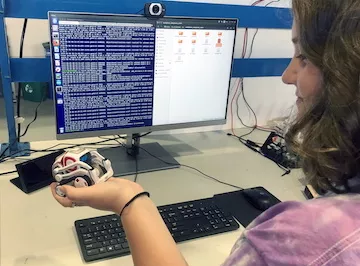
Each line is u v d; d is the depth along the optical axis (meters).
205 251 0.86
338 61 0.40
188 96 1.24
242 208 1.04
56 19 0.98
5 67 1.17
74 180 0.73
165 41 1.14
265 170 1.29
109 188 0.62
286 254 0.40
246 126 1.70
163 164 1.24
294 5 0.46
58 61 1.01
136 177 1.16
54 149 1.30
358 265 0.37
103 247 0.82
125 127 1.18
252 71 1.53
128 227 0.59
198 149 1.42
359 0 0.39
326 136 0.44
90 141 1.38
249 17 1.43
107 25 1.04
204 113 1.29
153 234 0.56
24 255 0.80
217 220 0.95
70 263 0.79
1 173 1.12
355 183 0.45
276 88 1.69
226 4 1.38
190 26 1.16
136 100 1.16
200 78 1.24
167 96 1.21
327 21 0.42
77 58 1.03
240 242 0.46
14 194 1.02
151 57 1.13
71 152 0.75
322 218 0.40
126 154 1.28
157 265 0.54
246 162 1.34
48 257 0.80
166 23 1.12
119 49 1.08
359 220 0.39
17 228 0.88
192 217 0.95
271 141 1.43
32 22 1.99
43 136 1.57
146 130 1.21
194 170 1.25
